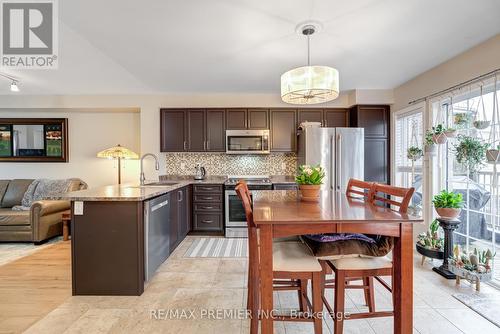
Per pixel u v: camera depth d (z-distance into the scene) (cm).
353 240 162
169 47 264
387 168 418
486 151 228
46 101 432
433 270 266
